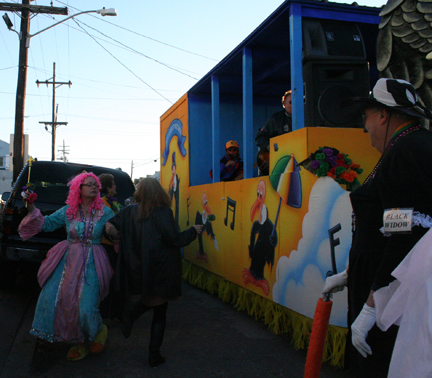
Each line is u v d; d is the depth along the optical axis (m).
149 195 3.30
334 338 3.07
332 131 3.33
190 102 7.02
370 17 4.28
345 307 3.03
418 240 1.38
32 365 3.28
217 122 6.15
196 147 7.01
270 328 4.10
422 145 1.46
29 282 6.64
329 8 4.09
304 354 3.49
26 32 13.19
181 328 4.22
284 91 7.06
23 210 5.25
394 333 1.51
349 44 3.98
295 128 4.04
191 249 6.64
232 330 4.14
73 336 3.28
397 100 1.62
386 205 1.49
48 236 5.26
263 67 6.07
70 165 5.93
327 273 3.15
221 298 5.41
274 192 3.93
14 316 4.60
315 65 3.79
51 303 3.27
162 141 8.88
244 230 4.64
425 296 1.30
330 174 3.14
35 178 5.54
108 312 3.64
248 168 5.18
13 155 13.10
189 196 6.83
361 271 1.69
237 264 4.84
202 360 3.39
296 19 4.01
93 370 3.20
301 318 3.49
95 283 3.37
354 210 1.74
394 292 1.43
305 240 3.38
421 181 1.40
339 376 2.96
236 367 3.24
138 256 3.24
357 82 3.80
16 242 5.17
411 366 1.30
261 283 4.20
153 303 3.32
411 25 3.22
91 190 3.49
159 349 3.49
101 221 3.51
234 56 5.43
